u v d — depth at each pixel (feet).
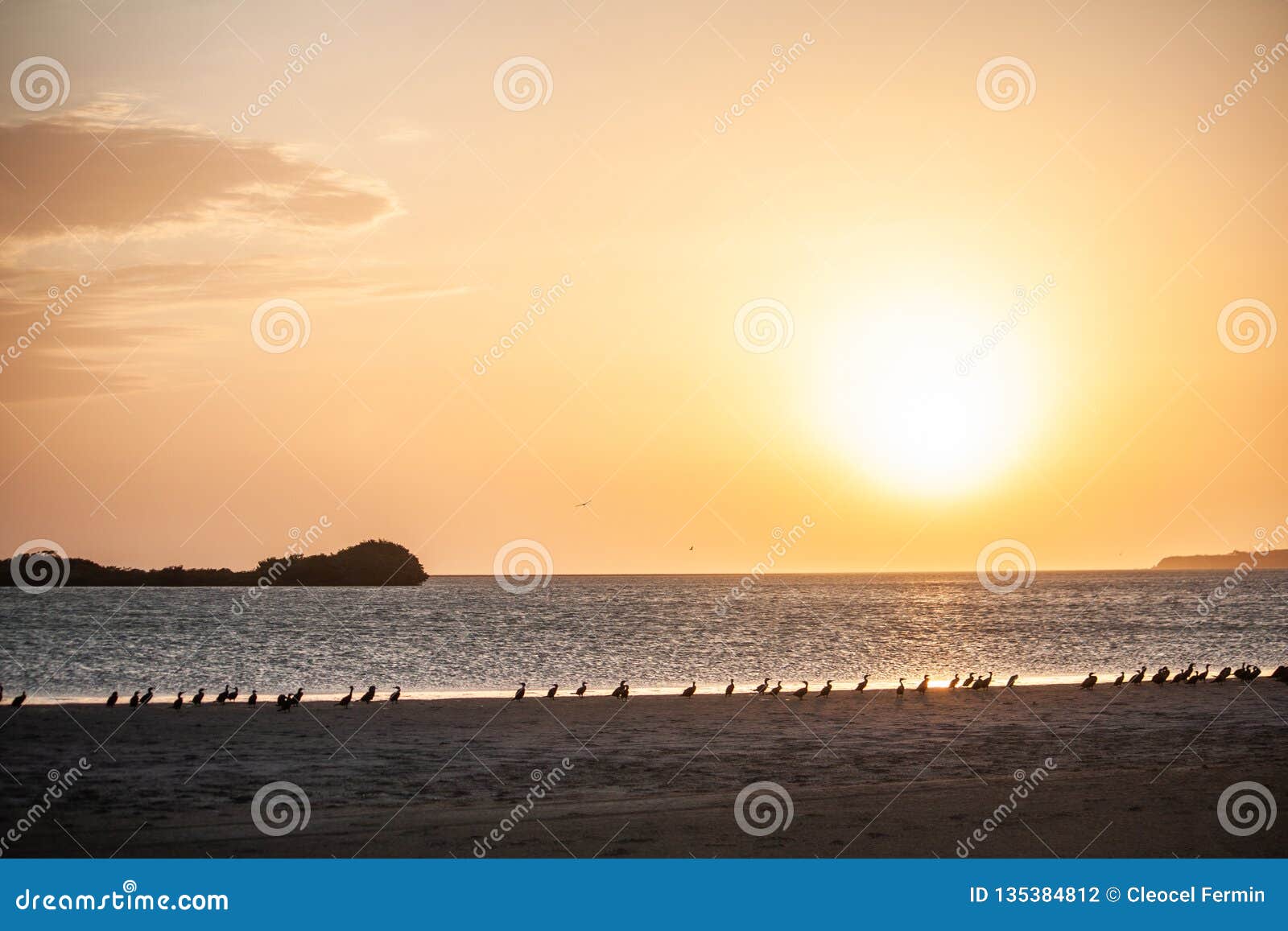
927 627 317.01
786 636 277.64
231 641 251.80
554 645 241.14
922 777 74.84
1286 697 120.16
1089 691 125.90
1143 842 59.11
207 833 59.77
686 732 93.56
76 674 168.35
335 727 94.63
